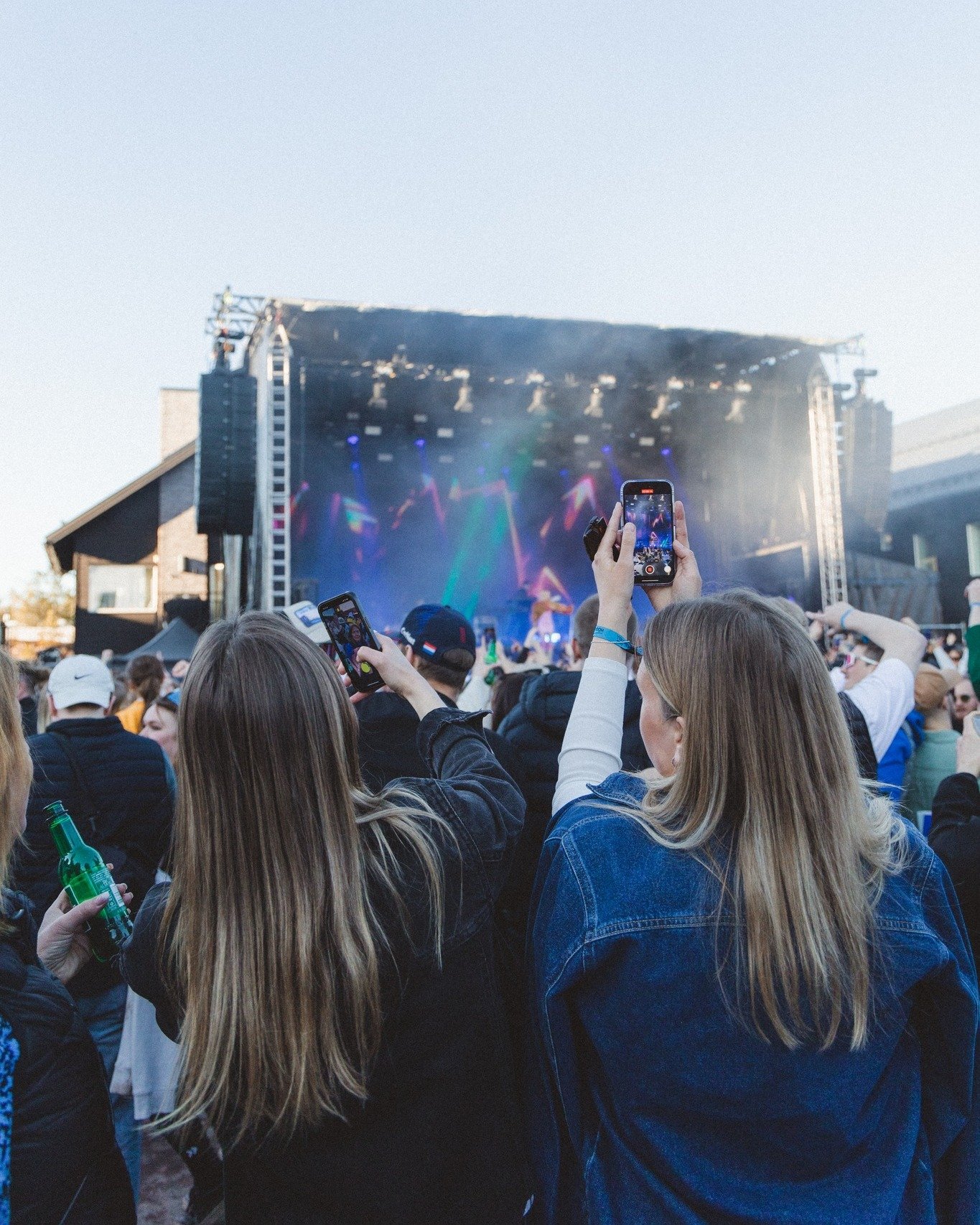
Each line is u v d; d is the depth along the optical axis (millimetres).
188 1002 1123
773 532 16125
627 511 1538
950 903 1174
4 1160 1069
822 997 1028
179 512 19703
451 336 13180
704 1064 1048
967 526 20750
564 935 1131
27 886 2494
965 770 1944
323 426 14859
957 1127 1154
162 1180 3137
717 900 1066
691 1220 1016
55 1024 1159
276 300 12008
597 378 14508
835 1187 1042
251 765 1128
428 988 1161
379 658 1512
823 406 14125
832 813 1067
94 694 2723
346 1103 1122
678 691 1146
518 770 2170
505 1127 1220
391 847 1170
